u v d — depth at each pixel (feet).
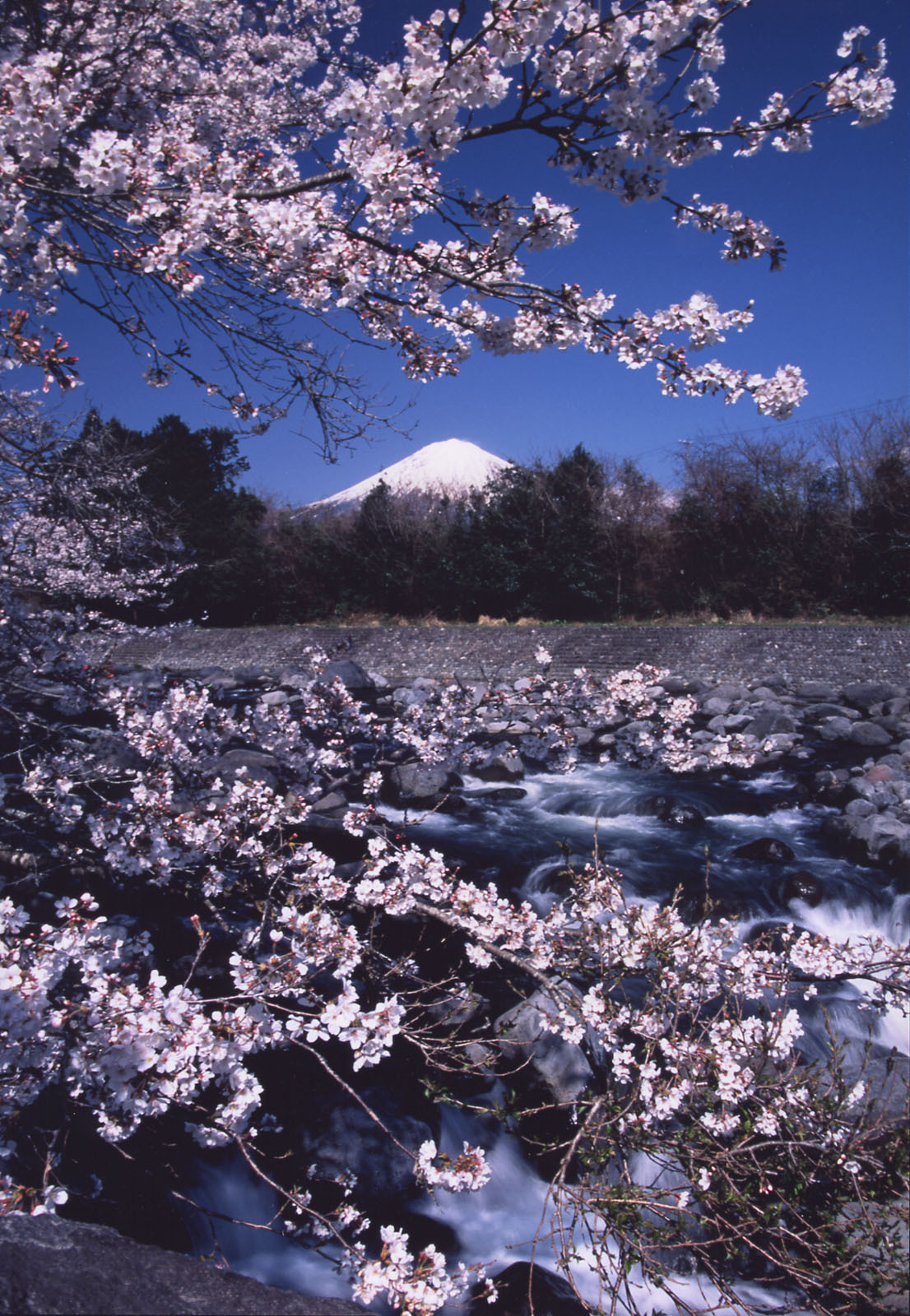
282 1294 5.86
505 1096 13.60
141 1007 7.41
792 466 68.74
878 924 21.02
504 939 11.80
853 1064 13.48
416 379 12.82
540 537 75.87
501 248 11.01
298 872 13.98
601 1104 9.71
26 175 8.97
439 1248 11.57
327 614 84.17
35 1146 8.87
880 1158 9.76
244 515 88.63
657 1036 9.91
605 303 10.97
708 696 47.70
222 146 15.39
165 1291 5.67
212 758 17.78
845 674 49.52
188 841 12.44
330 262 10.62
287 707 19.60
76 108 8.86
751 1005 15.31
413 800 29.19
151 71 14.53
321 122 20.15
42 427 17.99
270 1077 13.02
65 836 13.83
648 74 9.28
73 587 32.83
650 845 25.61
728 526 70.59
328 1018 7.96
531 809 29.94
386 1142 12.37
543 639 59.62
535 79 9.32
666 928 10.66
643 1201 8.89
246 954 11.95
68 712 18.60
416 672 59.41
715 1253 10.64
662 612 72.38
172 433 85.46
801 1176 9.39
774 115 9.79
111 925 13.97
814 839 26.20
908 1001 12.13
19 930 7.82
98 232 12.13
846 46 9.38
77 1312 5.34
